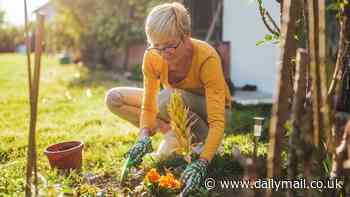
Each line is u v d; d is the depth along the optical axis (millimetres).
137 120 3535
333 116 1781
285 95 1470
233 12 8305
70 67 14805
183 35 2627
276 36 2727
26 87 9008
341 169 1760
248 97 6859
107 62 15078
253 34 7680
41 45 1860
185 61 2838
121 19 12125
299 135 1544
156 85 3037
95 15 13867
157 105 3309
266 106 5676
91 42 15875
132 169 3020
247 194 1727
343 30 2217
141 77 10031
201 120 3242
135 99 3453
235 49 8312
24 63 17422
